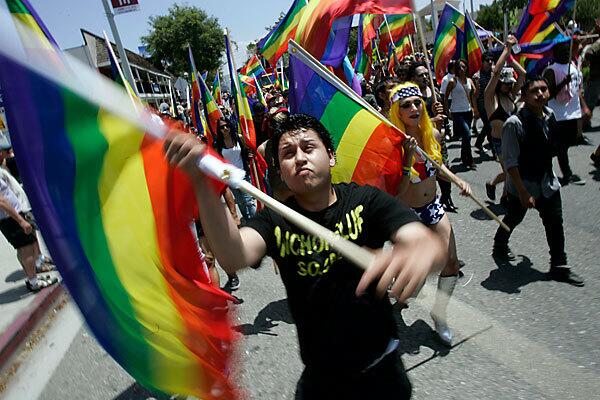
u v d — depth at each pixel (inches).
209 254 164.1
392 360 67.9
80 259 65.0
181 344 70.0
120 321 67.5
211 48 1649.9
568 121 254.7
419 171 136.3
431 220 136.3
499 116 273.9
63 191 64.5
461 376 123.0
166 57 1691.7
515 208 173.9
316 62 137.1
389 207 66.7
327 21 183.6
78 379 155.3
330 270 66.1
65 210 64.5
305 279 66.8
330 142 72.1
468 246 203.9
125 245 67.9
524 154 154.9
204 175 57.6
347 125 138.0
